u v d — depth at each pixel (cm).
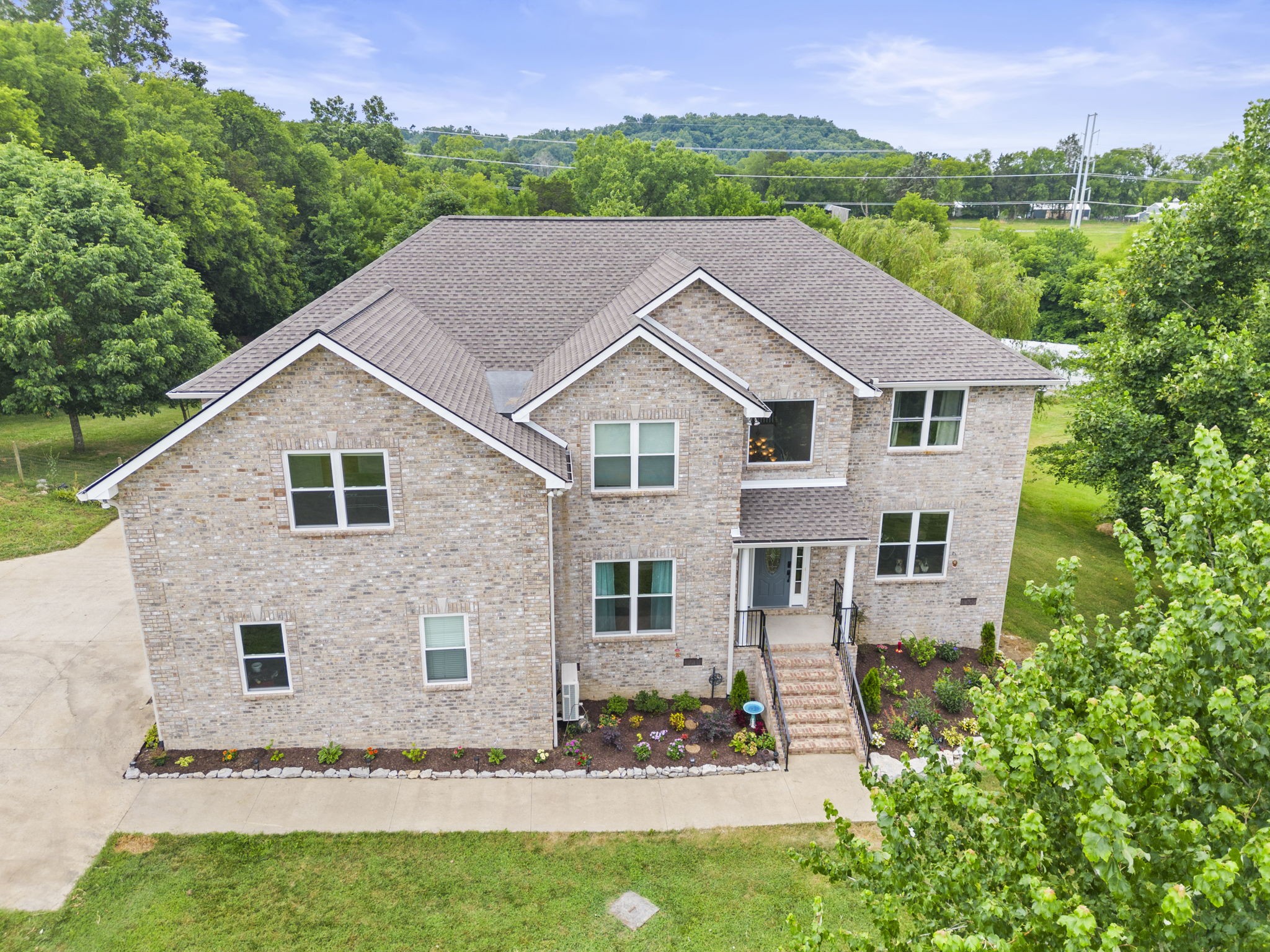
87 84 4534
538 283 2155
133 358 3197
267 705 1606
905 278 3916
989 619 2169
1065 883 663
